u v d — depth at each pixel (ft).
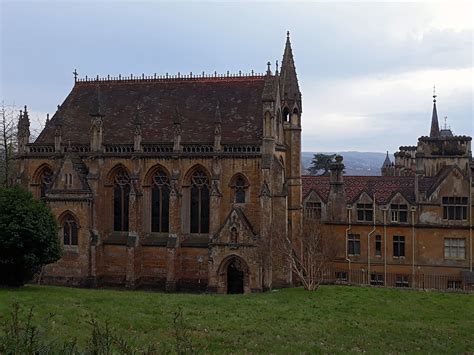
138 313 150.61
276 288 235.61
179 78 270.87
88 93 281.13
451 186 271.28
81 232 244.01
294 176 260.62
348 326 148.66
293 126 261.24
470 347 132.87
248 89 258.16
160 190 248.93
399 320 158.40
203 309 162.71
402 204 278.46
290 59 266.16
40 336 68.74
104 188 251.60
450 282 269.85
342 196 287.69
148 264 246.47
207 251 240.12
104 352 57.88
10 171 318.86
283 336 134.41
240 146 237.45
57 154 257.34
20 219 185.37
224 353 114.62
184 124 253.85
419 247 274.77
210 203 235.20
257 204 235.81
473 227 267.18
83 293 186.29
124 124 262.47
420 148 295.89
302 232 234.58
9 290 182.91
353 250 285.23
